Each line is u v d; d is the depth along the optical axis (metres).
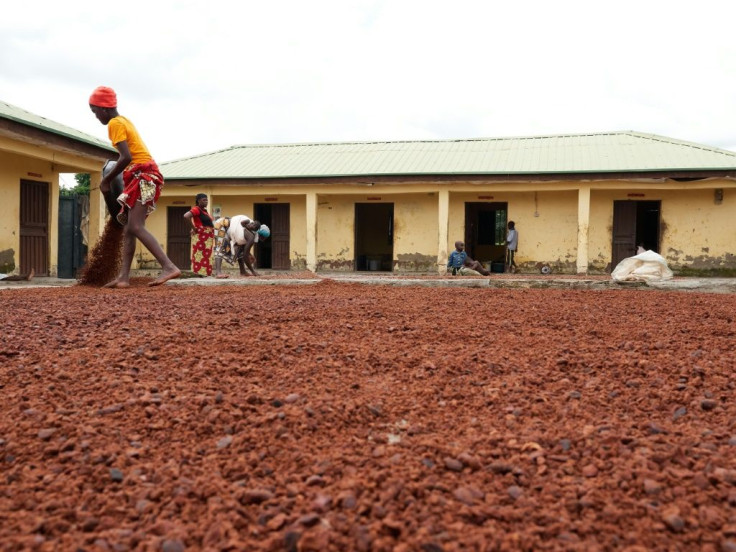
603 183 17.05
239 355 3.21
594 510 1.74
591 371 3.08
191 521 1.68
